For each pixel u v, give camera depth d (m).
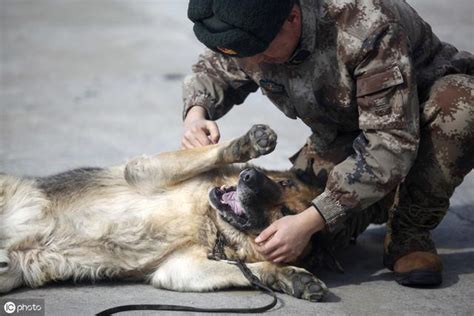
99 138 11.55
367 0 5.94
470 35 15.30
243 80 7.26
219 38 5.63
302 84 6.32
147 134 11.83
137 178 6.66
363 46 5.88
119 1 28.50
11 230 6.29
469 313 5.93
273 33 5.66
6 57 18.81
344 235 7.11
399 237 6.71
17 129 12.11
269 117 12.79
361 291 6.43
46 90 15.17
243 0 5.53
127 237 6.45
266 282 6.30
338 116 6.60
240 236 6.60
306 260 6.77
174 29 22.28
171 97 14.56
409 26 6.43
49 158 10.37
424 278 6.43
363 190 5.96
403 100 5.88
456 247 7.57
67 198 6.56
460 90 6.20
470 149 6.26
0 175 6.62
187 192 6.70
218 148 6.67
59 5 28.00
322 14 6.00
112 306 5.99
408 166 5.99
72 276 6.48
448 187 6.41
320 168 7.09
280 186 6.73
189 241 6.56
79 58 18.50
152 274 6.60
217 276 6.34
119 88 15.32
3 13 26.34
